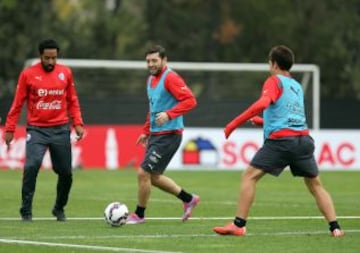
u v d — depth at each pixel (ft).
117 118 347.36
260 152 131.13
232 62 542.57
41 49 150.30
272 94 129.39
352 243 124.98
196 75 368.07
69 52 515.91
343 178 291.99
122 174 291.99
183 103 148.25
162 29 555.69
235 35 551.18
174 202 193.77
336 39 527.81
